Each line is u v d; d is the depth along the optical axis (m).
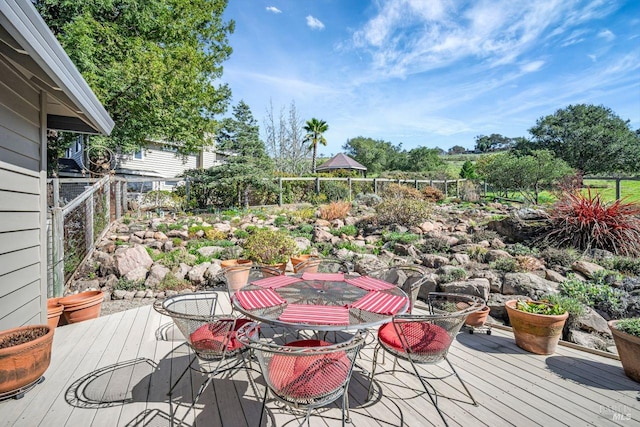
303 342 2.33
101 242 6.96
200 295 2.99
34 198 2.99
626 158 18.50
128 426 2.04
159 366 2.76
